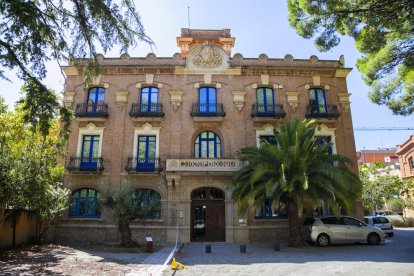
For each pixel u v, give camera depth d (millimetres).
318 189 15969
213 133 22000
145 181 20453
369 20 13328
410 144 38031
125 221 16891
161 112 21234
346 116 22359
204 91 22453
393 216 33688
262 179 16516
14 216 15688
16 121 15234
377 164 48719
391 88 15367
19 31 8312
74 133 21344
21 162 14594
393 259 11945
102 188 20359
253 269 10523
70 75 22500
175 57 22766
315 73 22906
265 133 21531
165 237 19594
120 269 10469
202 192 20594
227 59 22734
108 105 21891
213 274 9766
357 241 16797
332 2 13531
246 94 22266
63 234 19844
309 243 17656
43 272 9797
